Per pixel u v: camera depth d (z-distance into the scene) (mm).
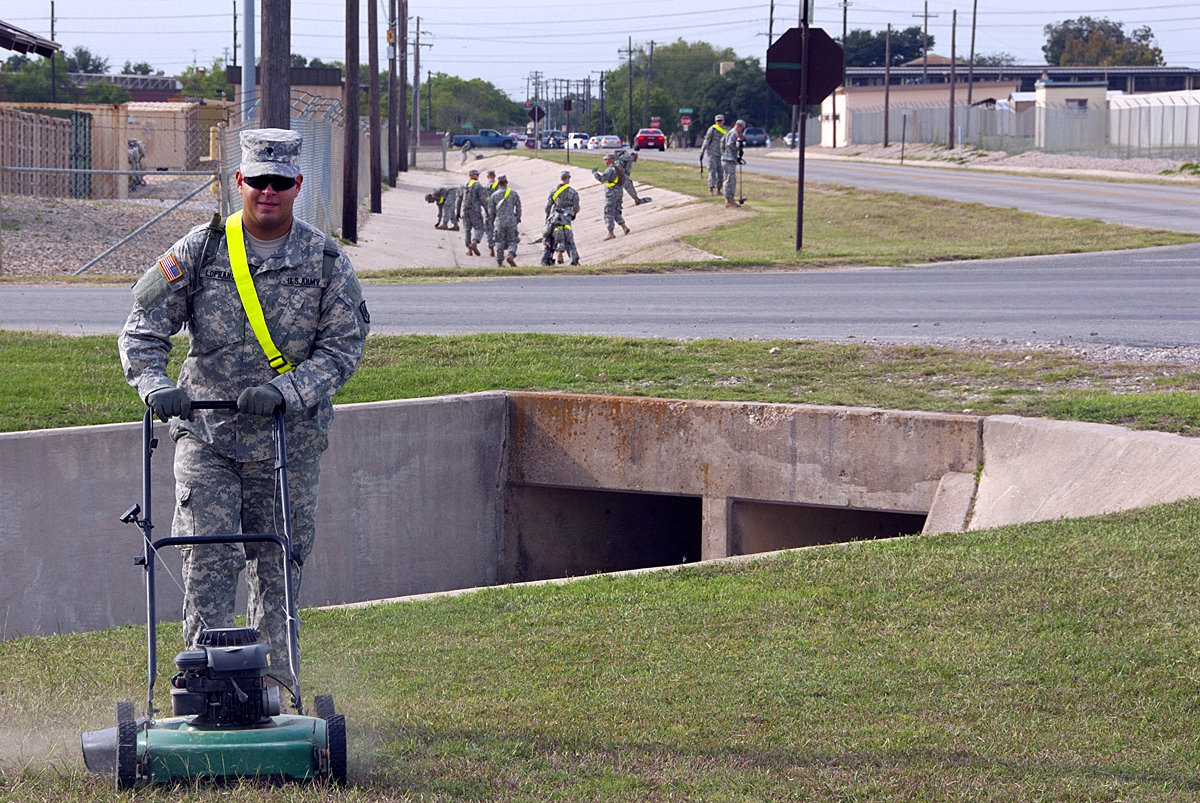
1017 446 15578
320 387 7680
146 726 6766
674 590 11883
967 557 11914
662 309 26188
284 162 7703
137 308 7750
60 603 14859
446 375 18875
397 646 10438
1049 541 12188
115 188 57875
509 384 18594
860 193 59500
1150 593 10352
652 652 9914
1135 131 105000
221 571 8008
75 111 57219
